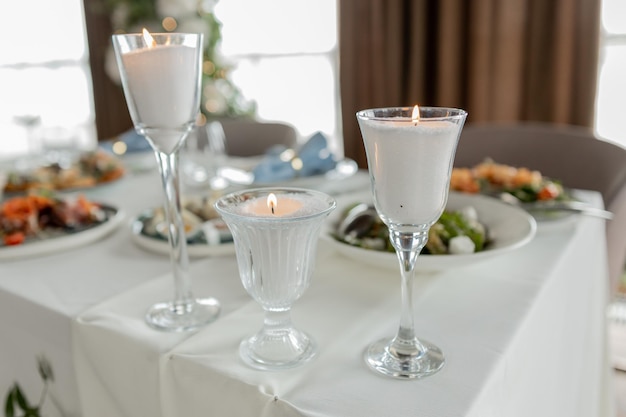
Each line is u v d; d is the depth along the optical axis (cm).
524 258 76
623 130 217
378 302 64
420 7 213
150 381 54
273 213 48
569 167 139
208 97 213
